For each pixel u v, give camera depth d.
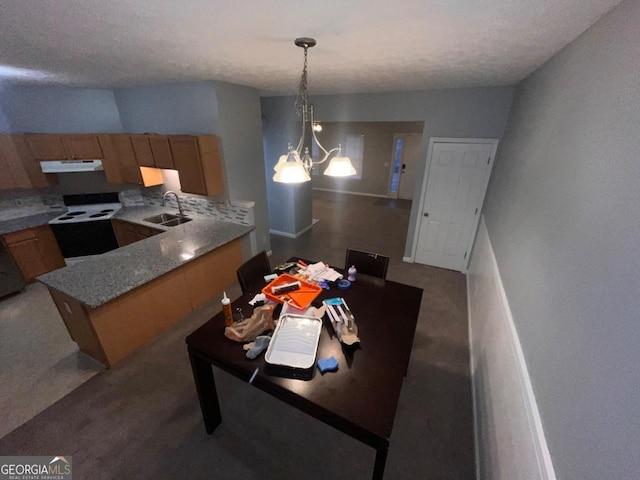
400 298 2.08
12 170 3.27
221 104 3.17
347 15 1.26
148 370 2.35
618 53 0.98
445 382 2.28
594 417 0.76
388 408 1.27
